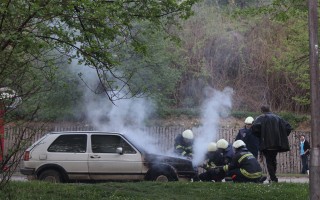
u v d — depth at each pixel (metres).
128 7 12.34
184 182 14.12
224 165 15.77
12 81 10.18
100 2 11.05
